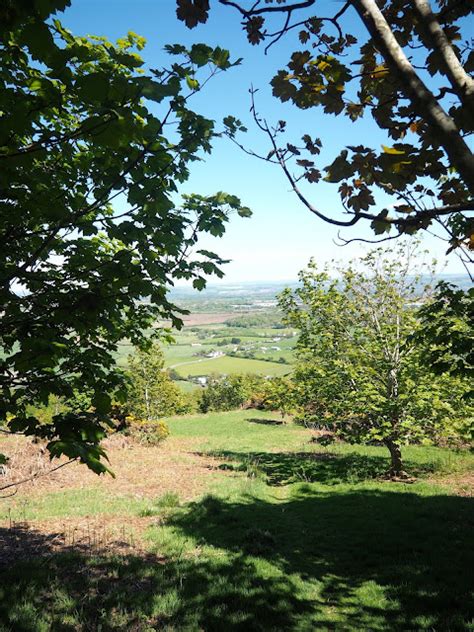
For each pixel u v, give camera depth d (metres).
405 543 8.21
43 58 1.62
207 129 2.92
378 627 5.45
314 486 13.62
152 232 3.55
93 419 2.51
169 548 8.07
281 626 5.43
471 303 6.07
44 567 6.72
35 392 3.23
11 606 5.28
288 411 16.05
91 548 7.89
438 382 13.01
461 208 1.57
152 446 21.05
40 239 3.64
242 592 6.22
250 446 22.16
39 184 2.85
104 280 3.29
